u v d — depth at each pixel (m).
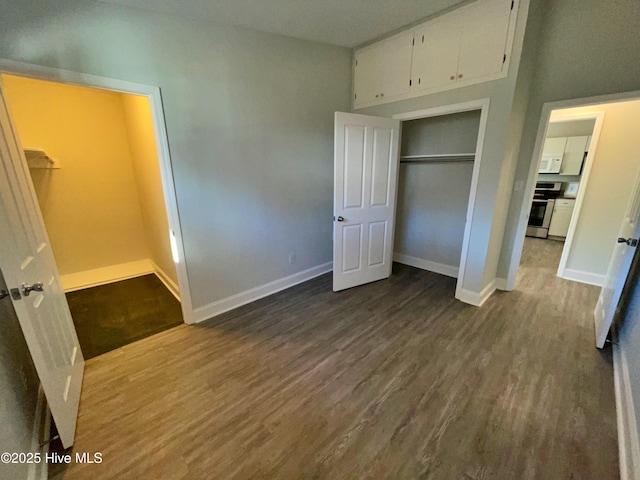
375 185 3.13
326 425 1.54
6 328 1.41
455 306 2.82
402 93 2.95
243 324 2.54
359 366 2.00
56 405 1.36
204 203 2.45
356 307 2.83
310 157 3.17
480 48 2.35
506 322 2.53
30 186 1.66
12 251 1.20
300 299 3.01
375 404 1.67
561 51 2.43
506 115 2.32
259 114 2.64
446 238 3.60
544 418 1.57
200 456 1.39
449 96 2.62
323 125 3.21
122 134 3.53
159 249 3.43
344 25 2.61
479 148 2.53
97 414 1.62
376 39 3.02
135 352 2.17
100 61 1.82
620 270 1.99
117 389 1.80
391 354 2.12
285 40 2.69
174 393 1.77
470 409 1.63
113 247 3.68
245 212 2.75
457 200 3.41
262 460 1.36
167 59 2.07
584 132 5.01
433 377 1.88
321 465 1.34
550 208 5.38
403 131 3.71
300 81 2.88
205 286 2.61
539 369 1.94
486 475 1.28
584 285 3.31
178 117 2.18
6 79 2.80
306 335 2.37
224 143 2.47
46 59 1.65
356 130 2.84
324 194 3.44
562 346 2.19
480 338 2.30
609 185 3.10
